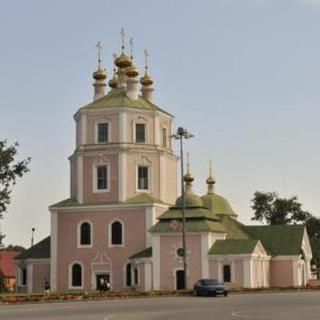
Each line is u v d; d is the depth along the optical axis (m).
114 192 92.19
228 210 102.50
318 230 146.00
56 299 64.38
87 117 94.50
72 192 95.88
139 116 94.25
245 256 85.06
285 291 82.12
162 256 87.31
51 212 93.62
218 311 43.22
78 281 91.88
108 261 90.94
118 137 93.25
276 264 95.50
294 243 96.38
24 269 96.62
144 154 93.38
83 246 92.06
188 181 96.12
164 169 94.56
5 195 83.19
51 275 92.50
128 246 90.56
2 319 38.28
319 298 61.56
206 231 86.38
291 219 145.50
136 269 88.94
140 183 93.19
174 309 46.16
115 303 56.81
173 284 86.50
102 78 100.81
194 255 86.44
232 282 85.19
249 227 100.50
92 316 40.06
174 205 93.75
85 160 93.88
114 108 93.50
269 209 145.25
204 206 94.31
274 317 37.09
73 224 92.88
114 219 91.50
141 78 103.75
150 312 43.09
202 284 71.38
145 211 90.44
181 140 78.75
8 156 82.94
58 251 92.81
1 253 145.25
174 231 87.12
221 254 85.56
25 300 62.44
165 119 97.50
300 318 36.19
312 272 117.69
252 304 51.62
